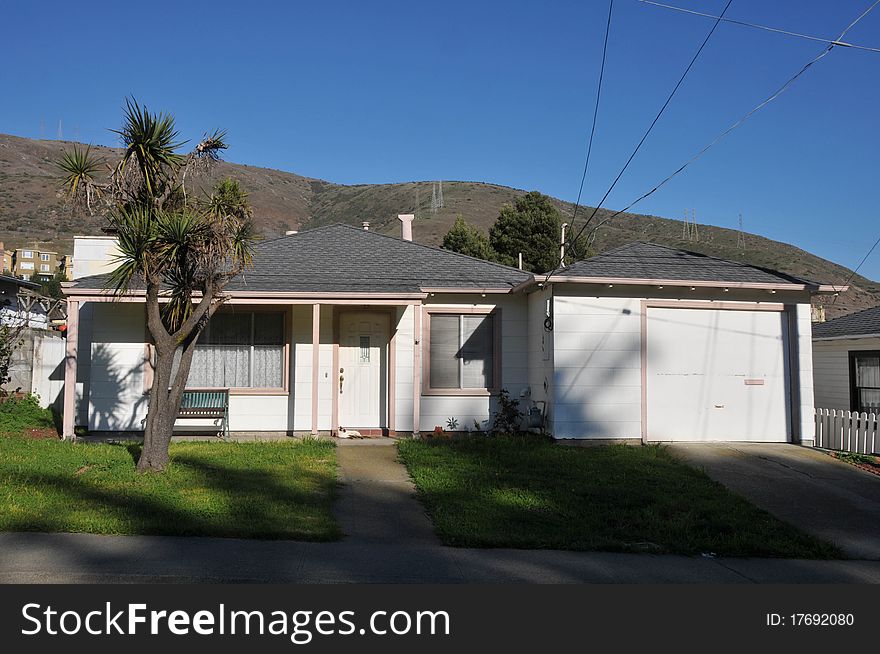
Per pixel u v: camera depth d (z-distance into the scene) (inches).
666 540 340.8
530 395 605.0
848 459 521.0
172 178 400.2
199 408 569.6
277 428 590.2
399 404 595.2
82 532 309.7
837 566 322.0
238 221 399.5
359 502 386.3
